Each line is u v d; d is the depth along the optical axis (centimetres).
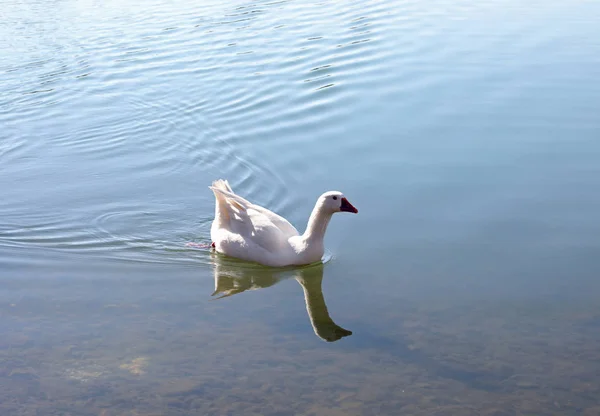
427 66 1831
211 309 905
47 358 784
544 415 700
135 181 1323
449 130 1470
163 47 1992
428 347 816
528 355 798
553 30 2097
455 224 1126
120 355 793
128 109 1639
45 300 916
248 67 1834
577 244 1056
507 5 2391
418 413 701
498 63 1842
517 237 1080
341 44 1992
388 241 1086
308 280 996
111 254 1066
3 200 1242
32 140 1506
